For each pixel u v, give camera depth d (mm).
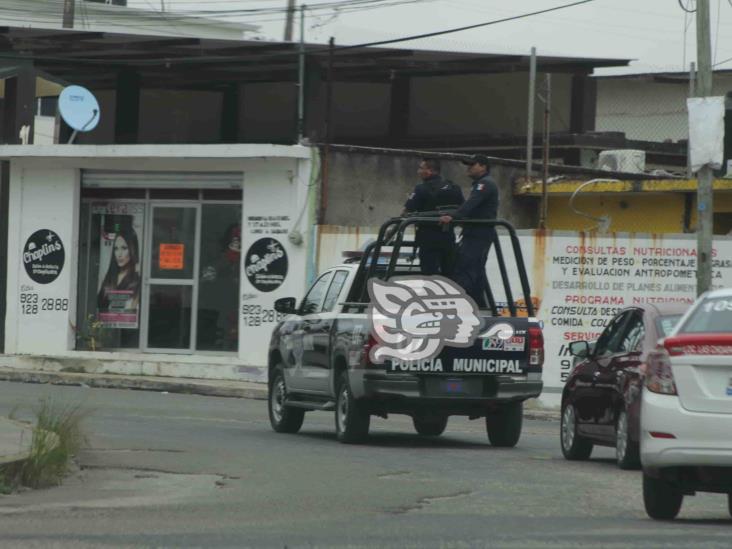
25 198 71062
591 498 26859
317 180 66125
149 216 69750
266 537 21000
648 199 70875
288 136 96688
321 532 21641
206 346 68938
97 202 70625
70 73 89625
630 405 31938
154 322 69812
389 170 68438
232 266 68438
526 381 37562
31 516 23641
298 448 36688
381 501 25859
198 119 99312
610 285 57469
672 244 57031
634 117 107500
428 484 28734
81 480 29438
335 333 38969
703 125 51094
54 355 69250
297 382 41719
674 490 23812
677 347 23266
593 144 92312
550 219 73438
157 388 63000
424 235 39156
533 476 30797
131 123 88000
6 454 28797
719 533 21891
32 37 78438
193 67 85625
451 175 70750
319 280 42469
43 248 70625
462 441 41812
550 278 57906
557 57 91688
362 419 38062
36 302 70688
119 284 70312
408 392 36812
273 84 97312
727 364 22750
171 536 21094
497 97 98562
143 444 36844
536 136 93250
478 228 39156
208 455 34312
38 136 113562
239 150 65688
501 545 20188
